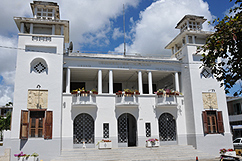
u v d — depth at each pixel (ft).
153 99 74.23
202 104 73.41
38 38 66.59
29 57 64.54
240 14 27.61
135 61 74.95
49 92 63.67
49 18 73.56
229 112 116.57
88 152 61.00
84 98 66.59
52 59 65.92
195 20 83.35
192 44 77.36
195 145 69.87
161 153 64.44
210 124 72.84
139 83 74.33
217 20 29.63
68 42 83.66
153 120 72.59
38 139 59.98
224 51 27.78
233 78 27.68
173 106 74.49
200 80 75.20
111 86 71.77
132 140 83.61
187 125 74.64
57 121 62.34
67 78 69.00
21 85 62.23
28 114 61.26
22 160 55.72
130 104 69.72
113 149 63.46
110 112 69.72
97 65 71.87
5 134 58.49
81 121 68.33
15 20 66.64
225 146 72.18
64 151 61.00
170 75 84.17
